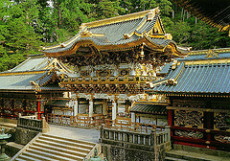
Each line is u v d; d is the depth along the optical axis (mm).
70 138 19734
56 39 59938
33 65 34469
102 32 23828
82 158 16641
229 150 14969
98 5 62969
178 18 63938
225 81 14953
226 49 27391
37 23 59344
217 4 7297
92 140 19031
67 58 23891
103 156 17141
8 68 49625
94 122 24547
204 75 16328
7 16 53625
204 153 15906
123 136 16625
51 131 22828
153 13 21516
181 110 16797
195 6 7410
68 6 58562
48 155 18281
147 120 20281
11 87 28625
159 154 15320
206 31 49156
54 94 28891
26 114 28547
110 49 19141
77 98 25500
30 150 19828
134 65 19969
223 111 14828
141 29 20359
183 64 17906
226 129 14938
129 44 17938
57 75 26625
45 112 28781
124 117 22266
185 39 54531
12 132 26203
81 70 24031
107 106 26609
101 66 22250
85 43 20156
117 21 24406
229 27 8891
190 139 16359
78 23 59281
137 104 21016
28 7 58531
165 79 17016
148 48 18406
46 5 63062
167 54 20625
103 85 22109
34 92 26453
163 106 19469
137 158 15469
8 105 31500
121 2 71688
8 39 50562
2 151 17609
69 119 26297
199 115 16016
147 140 15422
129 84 20219
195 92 14656
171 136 17219
